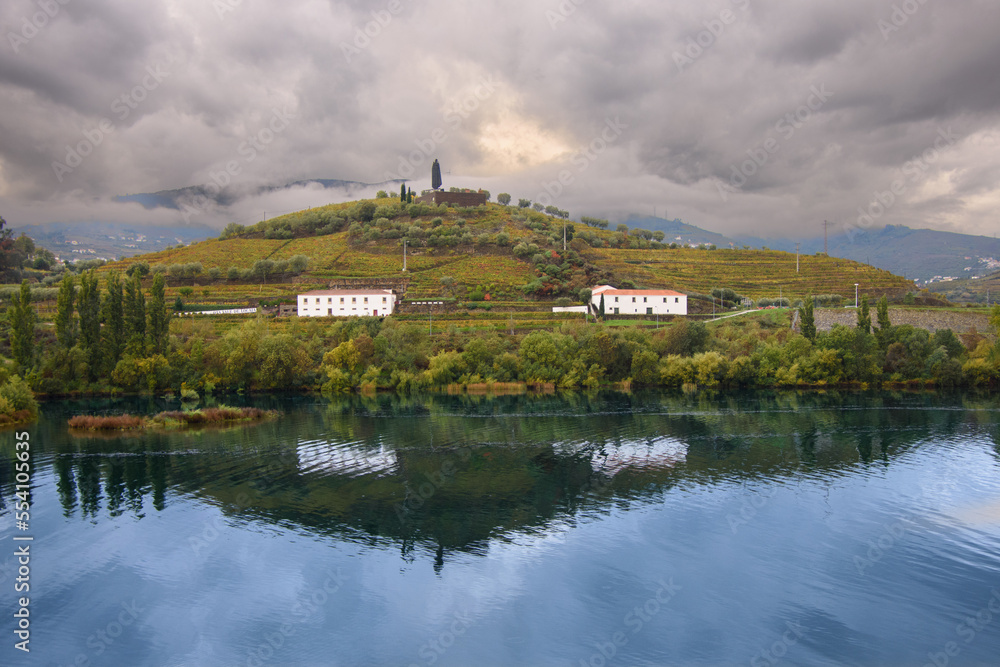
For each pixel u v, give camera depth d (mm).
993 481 73625
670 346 158000
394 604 48875
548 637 44625
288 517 64562
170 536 60062
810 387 148875
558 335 158250
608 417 113688
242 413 112750
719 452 87438
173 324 165875
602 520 63719
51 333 156375
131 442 94188
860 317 157375
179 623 46438
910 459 82938
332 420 111750
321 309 192750
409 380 147750
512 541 59094
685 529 61469
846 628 45375
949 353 153250
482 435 98750
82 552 56844
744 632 45094
